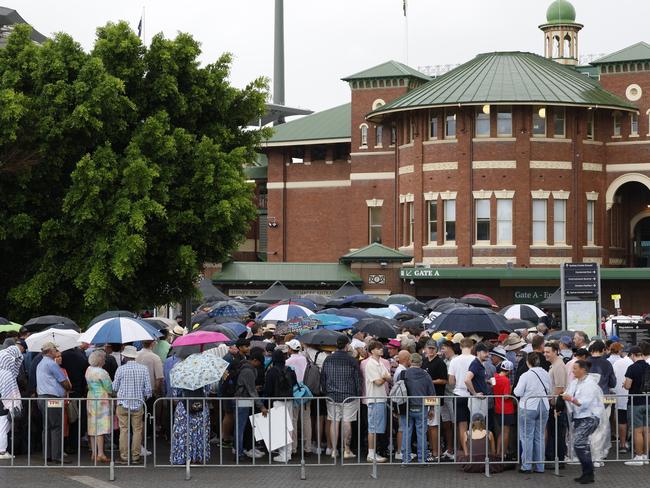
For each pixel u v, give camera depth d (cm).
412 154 7119
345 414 2350
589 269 3794
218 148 3834
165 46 3909
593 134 7025
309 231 8181
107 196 3625
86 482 2131
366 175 7662
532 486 2097
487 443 2206
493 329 2578
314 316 2869
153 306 3975
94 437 2330
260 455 2411
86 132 3612
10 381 2358
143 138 3703
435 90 6919
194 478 2183
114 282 3641
